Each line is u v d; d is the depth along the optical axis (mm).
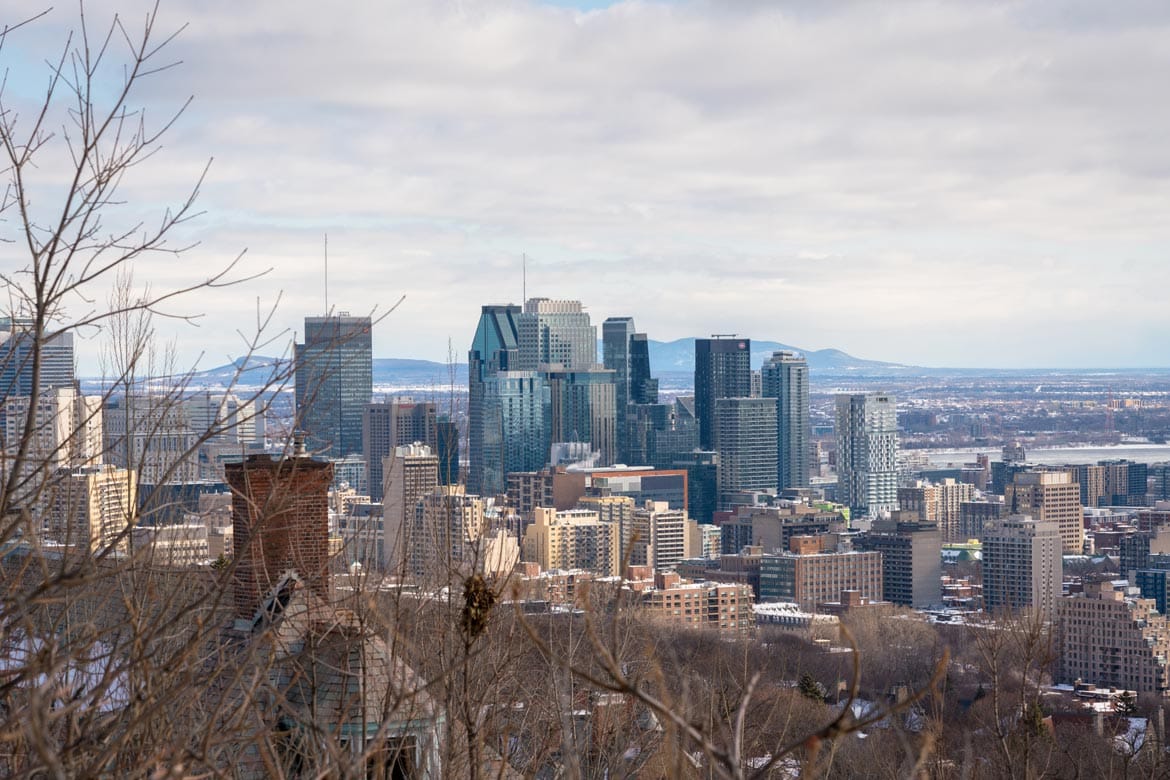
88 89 10820
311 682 12906
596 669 18734
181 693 10664
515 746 15977
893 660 113750
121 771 10438
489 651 15078
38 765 9641
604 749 17375
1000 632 22484
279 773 10750
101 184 10797
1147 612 174250
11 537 11359
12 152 10617
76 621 12688
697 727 7234
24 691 11320
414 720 14641
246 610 17609
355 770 10250
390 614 14352
